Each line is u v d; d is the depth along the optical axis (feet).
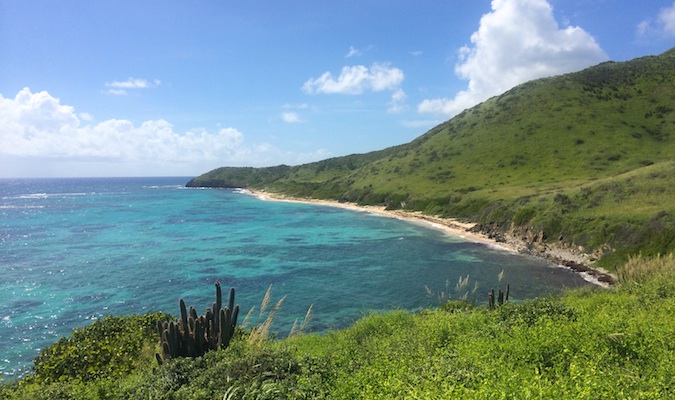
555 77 428.97
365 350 37.99
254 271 145.18
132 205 429.38
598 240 149.28
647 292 52.39
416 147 445.37
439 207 278.05
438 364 27.07
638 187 177.88
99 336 53.67
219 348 37.60
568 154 299.99
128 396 31.73
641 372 24.04
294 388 26.68
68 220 298.97
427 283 128.26
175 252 179.73
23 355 81.61
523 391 19.57
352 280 132.36
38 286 127.85
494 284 126.41
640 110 341.82
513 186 270.05
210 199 511.81
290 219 296.92
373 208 341.41
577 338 30.96
